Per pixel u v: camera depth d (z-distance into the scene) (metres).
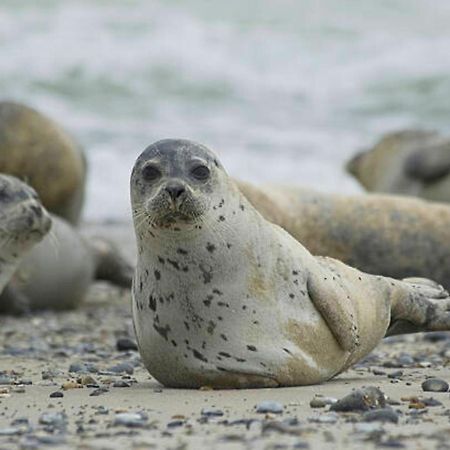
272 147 93.31
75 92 107.69
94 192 79.44
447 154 66.69
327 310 25.05
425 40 124.00
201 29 122.38
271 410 22.02
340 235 43.69
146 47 116.75
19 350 35.31
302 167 87.19
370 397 22.00
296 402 23.09
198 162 24.11
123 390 25.50
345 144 95.81
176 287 24.45
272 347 24.62
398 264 44.25
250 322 24.56
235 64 116.69
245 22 126.62
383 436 19.19
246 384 24.91
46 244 47.38
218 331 24.58
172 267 24.33
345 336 25.25
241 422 20.70
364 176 70.81
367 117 107.00
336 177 84.62
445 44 122.75
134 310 25.61
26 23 119.19
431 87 114.25
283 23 127.50
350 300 26.03
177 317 24.64
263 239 24.83
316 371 25.25
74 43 115.50
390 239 44.16
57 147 58.56
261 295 24.66
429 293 28.59
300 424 20.44
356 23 129.62
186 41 119.25
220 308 24.47
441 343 37.19
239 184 42.59
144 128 98.06
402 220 44.50
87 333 40.78
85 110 103.44
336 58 120.06
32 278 46.88
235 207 24.55
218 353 24.66
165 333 24.88
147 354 25.50
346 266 27.08
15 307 46.09
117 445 18.66
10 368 31.05
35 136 58.19
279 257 24.92
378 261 44.06
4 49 113.44
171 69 114.06
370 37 125.25
